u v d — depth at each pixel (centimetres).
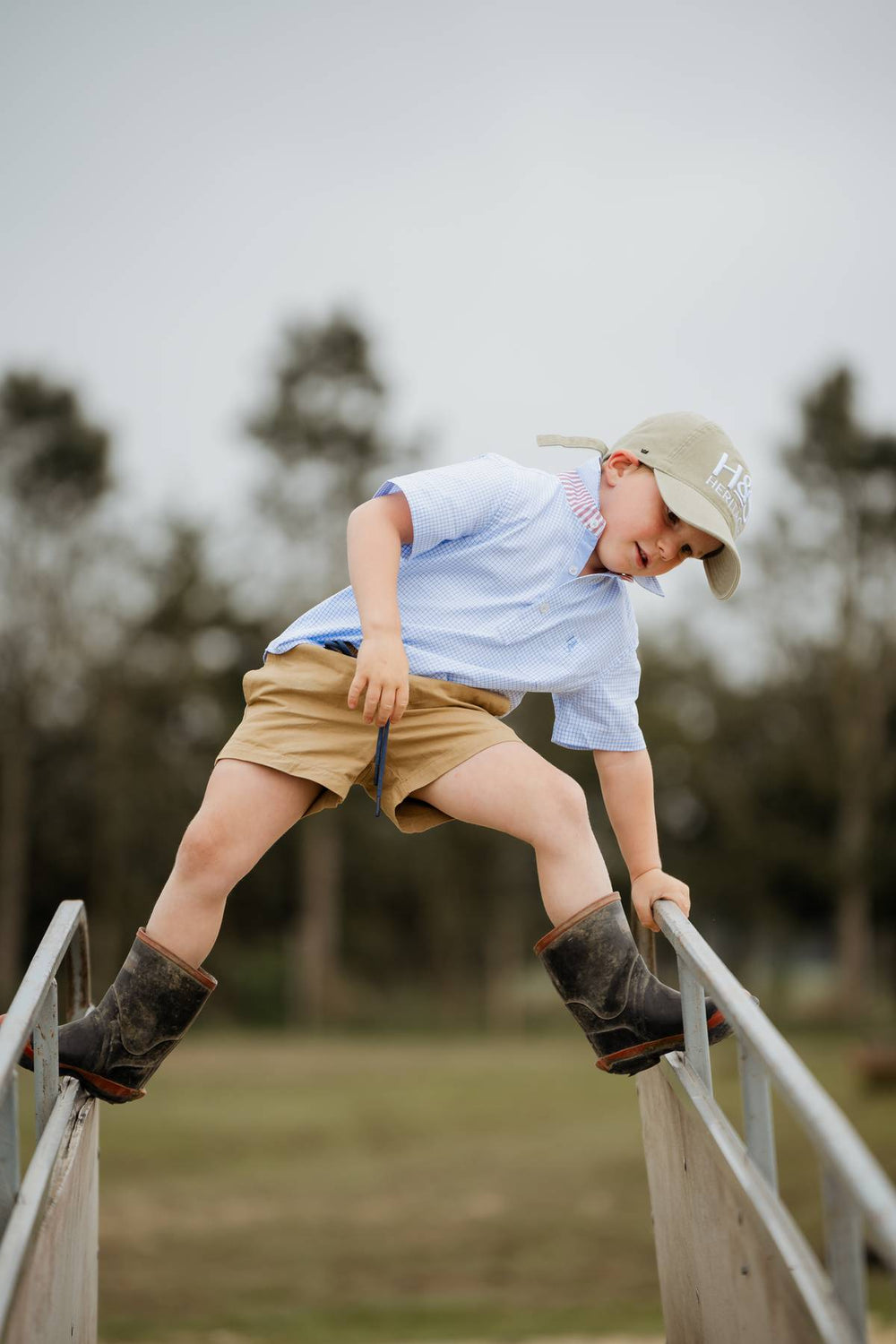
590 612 338
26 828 5581
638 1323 1126
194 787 5734
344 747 309
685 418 341
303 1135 2272
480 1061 3553
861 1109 2302
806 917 5769
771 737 5825
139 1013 295
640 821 357
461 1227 1591
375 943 5906
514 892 5875
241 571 5872
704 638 6084
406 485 321
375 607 306
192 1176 1920
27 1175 232
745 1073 231
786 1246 203
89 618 5638
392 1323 1144
